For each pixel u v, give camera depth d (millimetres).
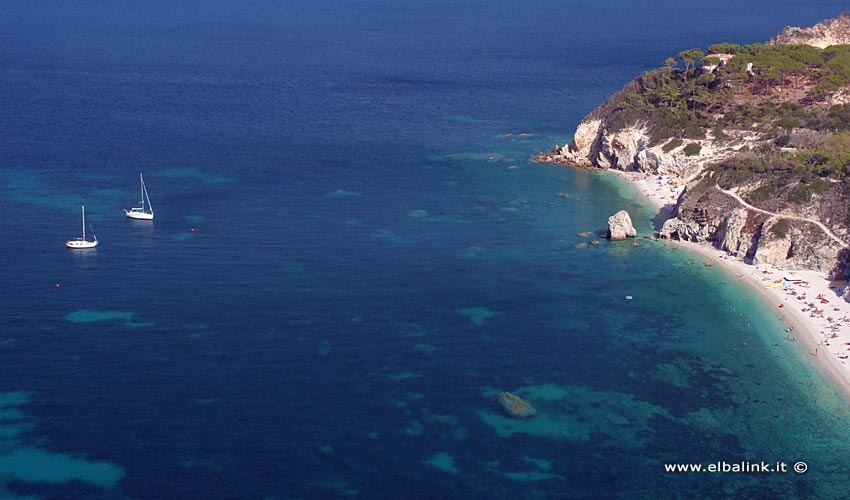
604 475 103125
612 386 120562
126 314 137250
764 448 108250
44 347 126938
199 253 161625
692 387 120562
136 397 115438
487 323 136625
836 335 132625
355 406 114625
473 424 111688
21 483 100062
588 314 140250
